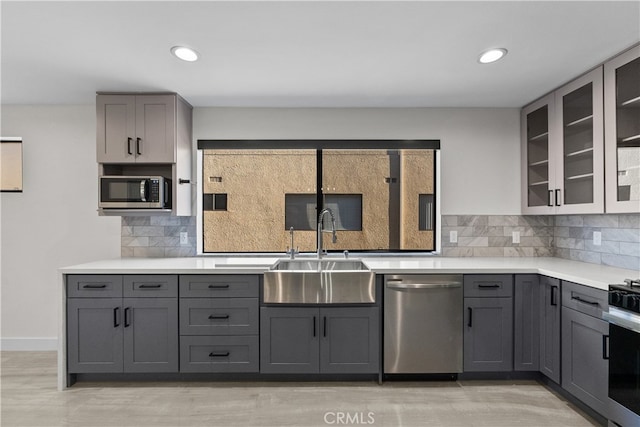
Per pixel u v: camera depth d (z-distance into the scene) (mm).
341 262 3016
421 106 3197
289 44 2066
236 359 2525
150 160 2824
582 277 2109
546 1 1653
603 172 2260
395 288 2523
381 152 3330
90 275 2504
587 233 2824
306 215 3348
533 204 3064
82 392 2441
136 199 2803
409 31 1922
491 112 3232
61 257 3195
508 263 2764
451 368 2525
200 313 2521
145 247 3213
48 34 1939
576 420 2102
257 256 3250
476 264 2719
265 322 2516
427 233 3365
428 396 2379
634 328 1662
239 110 3211
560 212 2668
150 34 1947
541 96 2924
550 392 2428
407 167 3344
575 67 2363
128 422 2092
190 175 3168
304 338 2518
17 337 3174
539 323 2512
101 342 2502
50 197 3188
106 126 2818
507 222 3236
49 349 3170
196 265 2656
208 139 3209
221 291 2525
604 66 2266
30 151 3176
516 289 2531
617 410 1787
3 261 3176
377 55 2207
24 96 2947
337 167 3328
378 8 1711
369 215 3344
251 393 2426
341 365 2521
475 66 2361
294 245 3346
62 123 3182
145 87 2727
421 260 2988
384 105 3168
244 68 2395
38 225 3188
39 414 2174
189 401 2320
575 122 2531
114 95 2826
